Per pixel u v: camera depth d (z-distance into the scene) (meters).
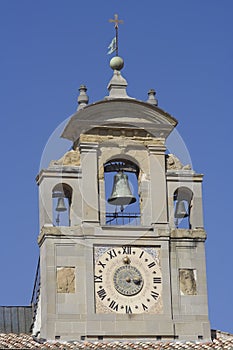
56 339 59.19
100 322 59.72
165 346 59.00
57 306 59.69
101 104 61.75
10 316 71.81
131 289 60.56
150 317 60.25
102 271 60.53
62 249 60.47
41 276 60.72
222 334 61.34
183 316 60.56
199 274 61.31
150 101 62.81
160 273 61.00
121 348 58.25
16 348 57.16
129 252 61.03
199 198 62.25
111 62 63.41
